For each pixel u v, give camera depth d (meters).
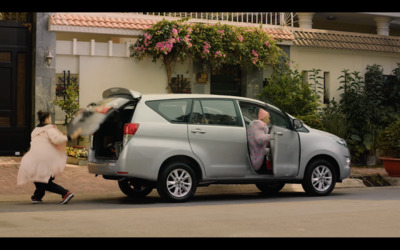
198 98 10.81
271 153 11.26
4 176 13.23
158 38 16.41
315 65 19.33
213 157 10.70
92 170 10.70
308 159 11.64
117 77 16.53
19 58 16.16
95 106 10.69
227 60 17.39
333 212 8.64
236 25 18.28
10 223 7.60
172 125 10.41
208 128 10.71
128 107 10.54
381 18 22.09
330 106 19.38
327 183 11.98
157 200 11.17
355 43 19.84
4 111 16.02
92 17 16.38
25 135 16.19
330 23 23.61
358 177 15.44
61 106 15.45
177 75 17.23
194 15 18.14
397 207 9.37
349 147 17.89
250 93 18.22
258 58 17.73
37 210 9.42
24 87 16.20
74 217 8.18
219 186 13.21
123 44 16.58
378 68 20.00
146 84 16.86
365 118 18.44
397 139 15.40
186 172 10.54
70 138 10.62
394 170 15.37
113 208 9.67
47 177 10.29
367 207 9.38
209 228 7.09
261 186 12.95
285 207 9.44
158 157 10.22
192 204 10.22
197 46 16.73
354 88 19.53
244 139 11.02
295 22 21.50
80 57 16.12
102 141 10.72
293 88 17.45
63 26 15.70
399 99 19.64
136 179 10.38
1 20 15.96
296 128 11.48
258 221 7.66
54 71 15.80
